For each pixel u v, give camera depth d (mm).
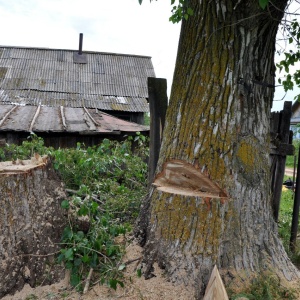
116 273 2352
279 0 2146
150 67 13516
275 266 2342
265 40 2307
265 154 2396
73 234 2428
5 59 12664
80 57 13344
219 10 2242
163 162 2457
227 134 2230
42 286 2301
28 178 2324
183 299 2109
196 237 2211
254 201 2322
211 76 2271
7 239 2221
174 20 3426
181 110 2393
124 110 10578
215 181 2188
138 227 2668
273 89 2471
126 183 3990
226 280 2166
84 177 3494
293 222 3396
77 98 11016
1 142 4449
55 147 6195
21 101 10250
